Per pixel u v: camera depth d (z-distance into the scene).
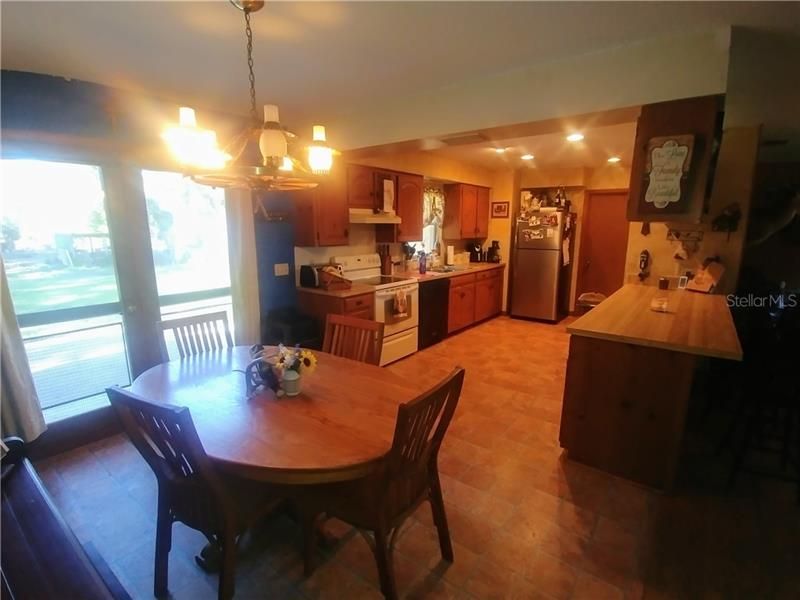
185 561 1.71
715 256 3.27
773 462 2.40
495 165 5.64
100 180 2.55
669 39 1.84
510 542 1.79
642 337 2.05
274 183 1.67
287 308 3.76
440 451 2.51
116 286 2.70
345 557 1.72
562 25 1.72
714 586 1.57
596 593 1.55
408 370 3.94
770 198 4.18
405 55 2.03
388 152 3.19
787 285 4.52
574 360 2.31
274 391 1.71
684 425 2.04
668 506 2.03
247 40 1.84
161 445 1.35
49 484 2.20
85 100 2.40
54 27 1.70
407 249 5.17
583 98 2.08
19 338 2.24
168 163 2.78
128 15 1.60
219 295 3.31
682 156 1.90
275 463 1.26
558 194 5.85
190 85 2.46
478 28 1.74
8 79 2.14
